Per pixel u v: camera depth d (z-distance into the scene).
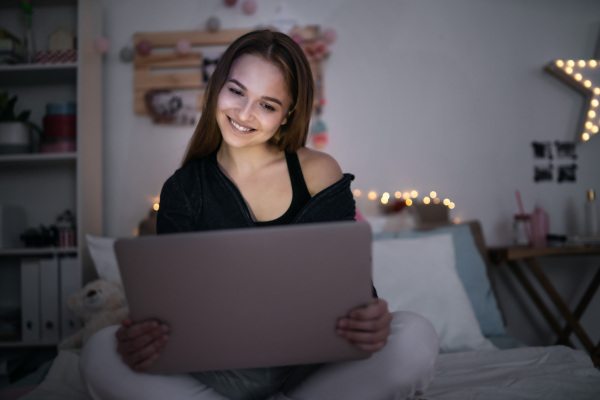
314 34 2.55
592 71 2.56
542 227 2.41
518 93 2.62
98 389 0.88
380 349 0.86
